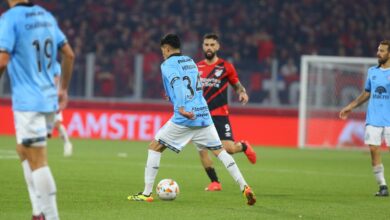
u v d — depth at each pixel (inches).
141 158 2256.4
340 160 2459.4
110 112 3211.1
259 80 3270.2
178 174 1784.0
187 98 1222.9
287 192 1461.6
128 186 1487.5
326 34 4141.2
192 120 1222.9
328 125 3063.5
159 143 1245.1
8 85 3275.1
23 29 876.6
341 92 3068.4
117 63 3341.5
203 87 1470.2
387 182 1742.1
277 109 3238.2
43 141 891.4
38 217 944.9
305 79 3043.8
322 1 4274.1
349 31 4148.6
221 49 4001.0
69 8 4293.8
